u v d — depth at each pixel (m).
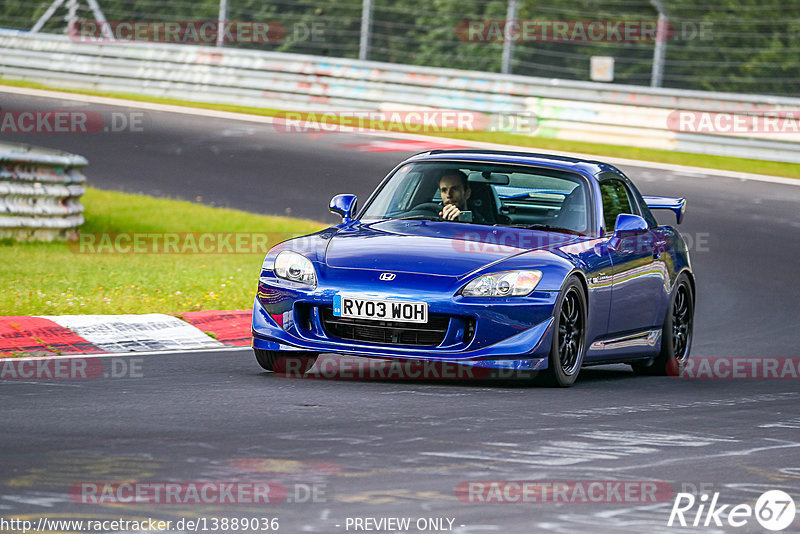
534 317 26.84
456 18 123.88
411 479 17.81
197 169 71.69
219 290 41.41
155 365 29.03
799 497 17.81
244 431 20.98
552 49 122.94
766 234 60.81
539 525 15.59
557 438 21.44
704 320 43.66
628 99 84.50
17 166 51.56
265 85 93.25
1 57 100.94
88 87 98.00
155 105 91.50
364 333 26.95
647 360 33.53
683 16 117.56
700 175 74.75
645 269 31.77
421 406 24.25
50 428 20.80
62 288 40.09
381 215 30.95
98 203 62.16
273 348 27.45
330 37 128.25
